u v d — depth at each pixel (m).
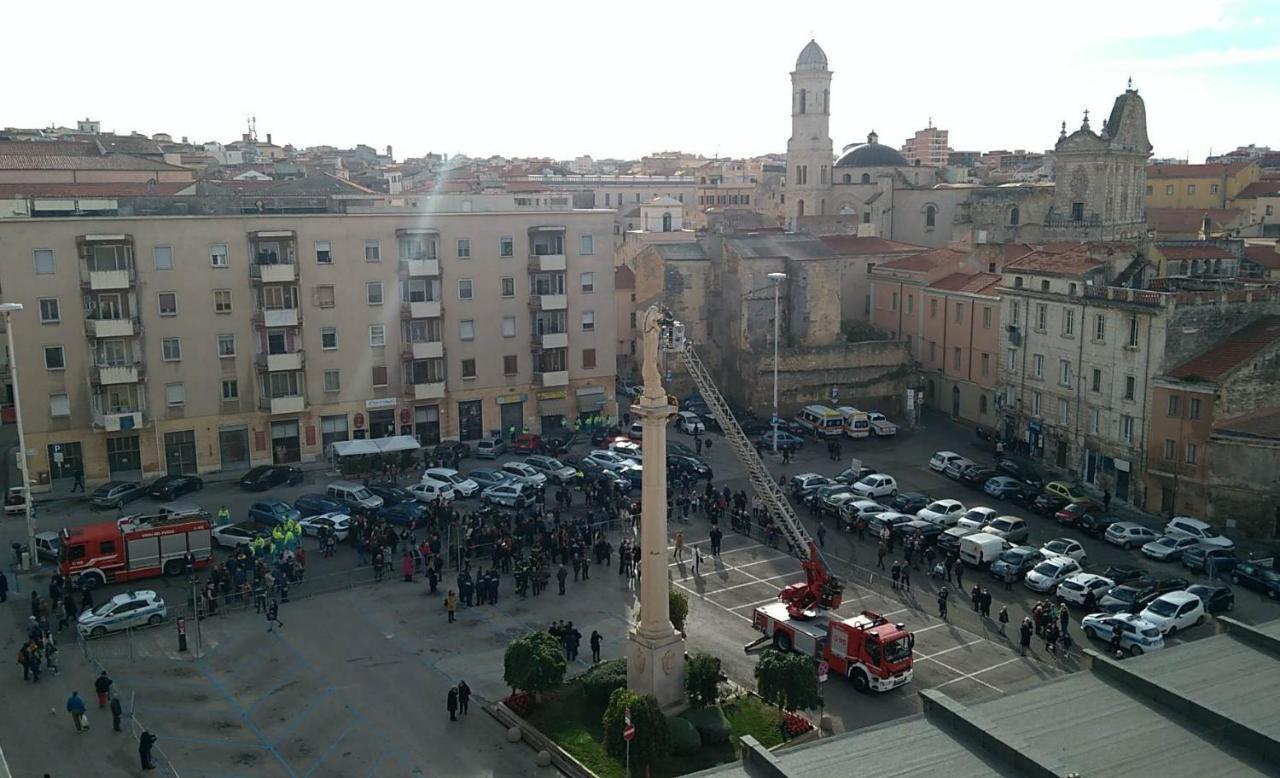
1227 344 69.50
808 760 26.81
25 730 42.28
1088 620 51.91
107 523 60.78
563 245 90.44
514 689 43.16
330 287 82.31
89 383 75.69
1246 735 26.97
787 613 50.25
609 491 72.00
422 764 39.84
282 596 56.31
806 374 98.38
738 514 67.88
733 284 102.56
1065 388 79.12
